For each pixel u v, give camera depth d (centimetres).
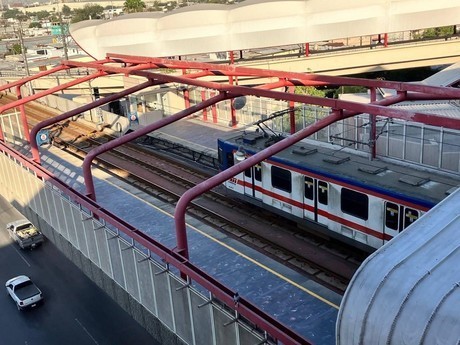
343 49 5400
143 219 2225
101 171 2967
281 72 2111
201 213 2300
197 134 3569
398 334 748
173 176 2850
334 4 4988
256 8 5084
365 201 1711
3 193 3061
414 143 2103
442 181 1655
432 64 5066
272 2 5059
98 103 2353
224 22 5191
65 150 3566
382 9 4969
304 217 1984
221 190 2561
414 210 1556
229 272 1716
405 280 792
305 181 1939
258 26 5091
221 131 3588
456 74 3650
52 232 2425
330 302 1502
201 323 1384
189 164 3050
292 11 5034
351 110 1399
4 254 3366
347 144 2358
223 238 1984
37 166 2266
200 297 1348
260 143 2306
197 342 1436
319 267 1728
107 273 1902
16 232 3412
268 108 3462
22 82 3362
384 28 5019
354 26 5009
